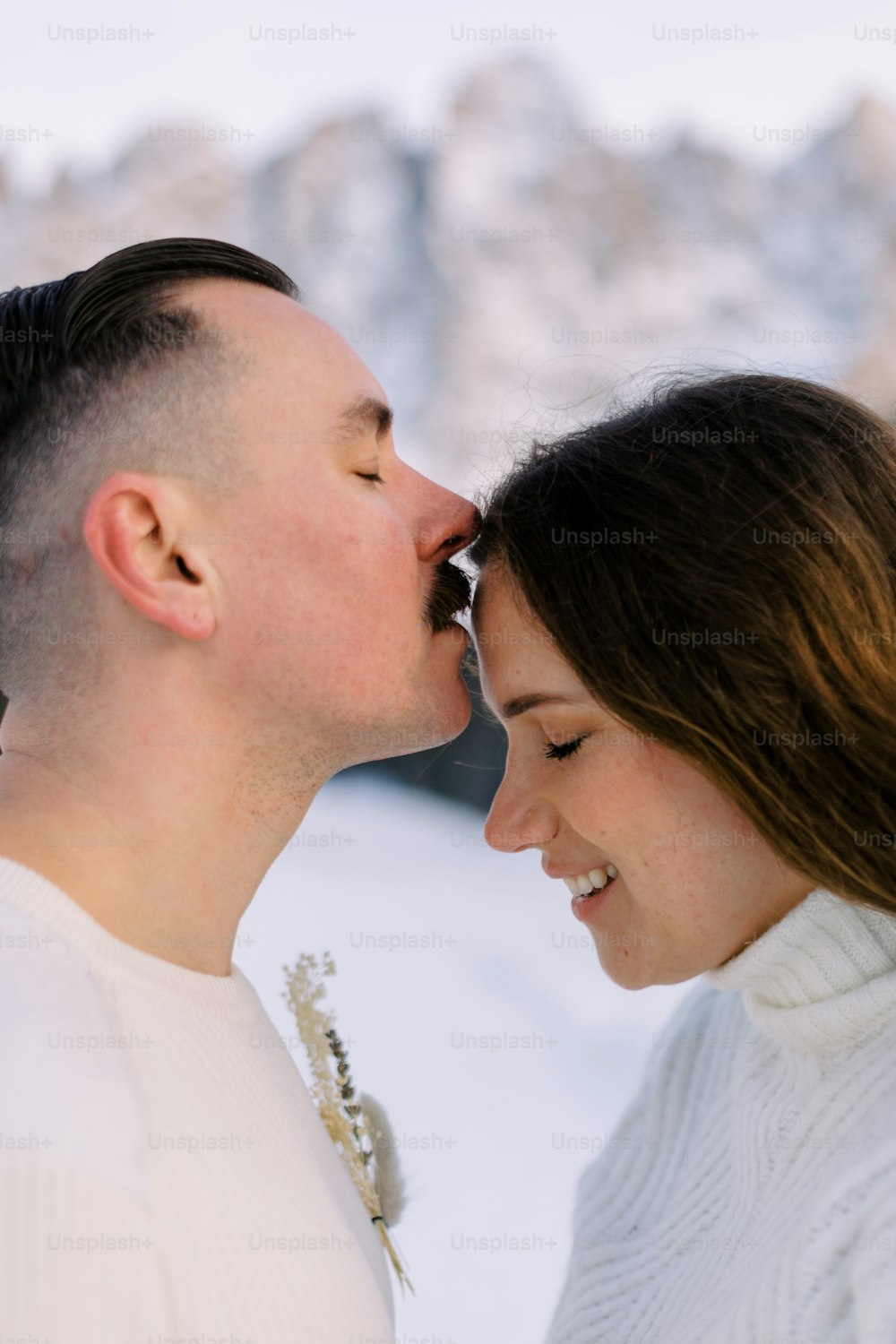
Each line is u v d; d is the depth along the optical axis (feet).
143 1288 2.27
